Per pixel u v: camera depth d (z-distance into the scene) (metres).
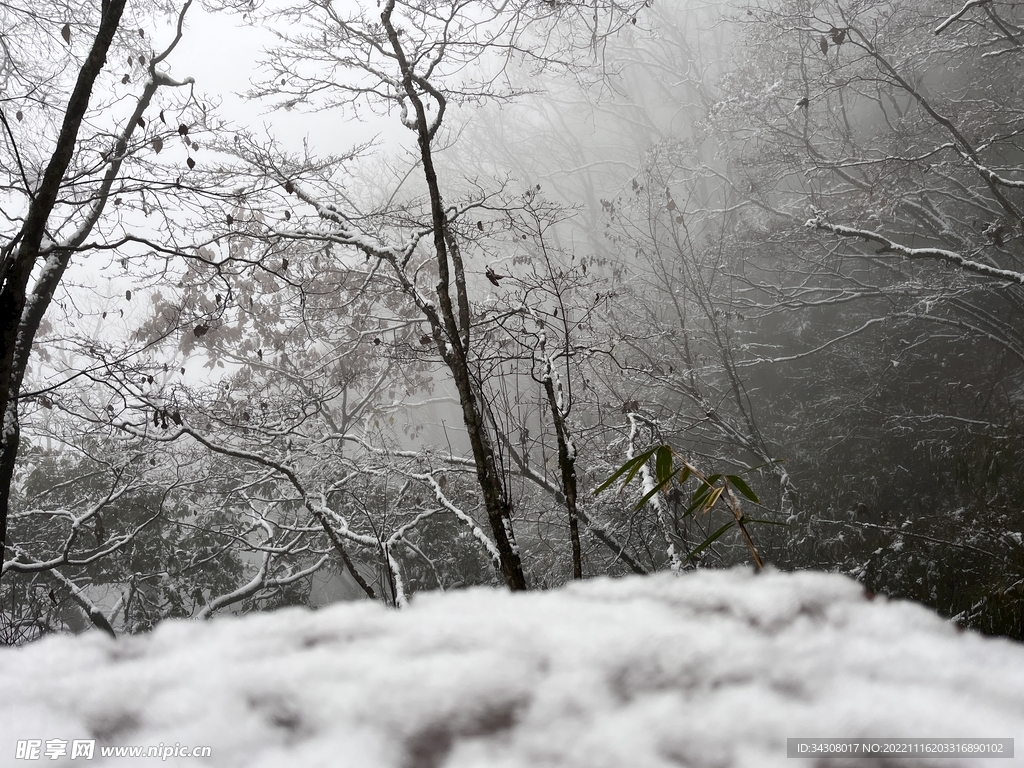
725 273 16.62
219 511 14.88
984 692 0.51
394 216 11.11
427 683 0.52
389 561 8.62
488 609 0.76
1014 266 15.65
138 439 11.66
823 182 17.81
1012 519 11.29
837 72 14.56
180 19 9.77
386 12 8.12
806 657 0.57
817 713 0.46
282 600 15.03
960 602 10.83
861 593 0.78
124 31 11.05
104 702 0.60
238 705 0.54
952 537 11.86
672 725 0.45
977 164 11.91
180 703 0.56
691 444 17.02
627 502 10.31
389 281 11.78
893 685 0.51
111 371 9.08
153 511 14.17
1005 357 15.53
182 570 14.32
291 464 11.99
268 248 9.97
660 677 0.53
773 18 14.45
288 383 16.44
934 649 0.60
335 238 9.27
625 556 10.59
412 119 8.03
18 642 12.98
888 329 17.06
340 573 15.16
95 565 14.03
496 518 6.68
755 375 19.09
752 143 17.92
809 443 16.39
